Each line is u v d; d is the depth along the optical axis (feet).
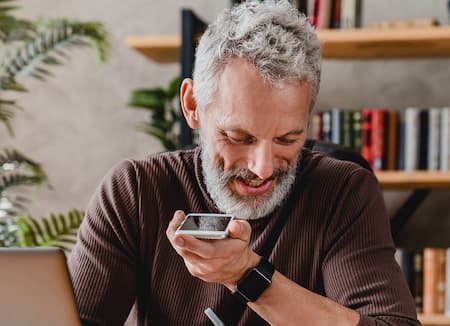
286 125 3.66
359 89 8.82
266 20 3.72
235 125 3.65
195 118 4.17
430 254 7.77
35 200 9.27
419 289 7.80
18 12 9.28
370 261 4.00
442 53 8.46
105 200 4.41
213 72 3.70
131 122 9.18
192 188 4.39
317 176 4.35
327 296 4.10
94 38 8.02
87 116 9.22
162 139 8.40
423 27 7.88
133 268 4.30
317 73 3.82
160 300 4.25
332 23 8.09
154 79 9.16
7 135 9.29
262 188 3.91
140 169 4.48
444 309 7.75
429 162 7.91
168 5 9.11
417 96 8.74
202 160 4.29
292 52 3.64
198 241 3.16
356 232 4.13
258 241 4.24
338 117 8.04
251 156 3.75
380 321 3.64
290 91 3.63
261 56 3.60
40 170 8.20
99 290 4.12
